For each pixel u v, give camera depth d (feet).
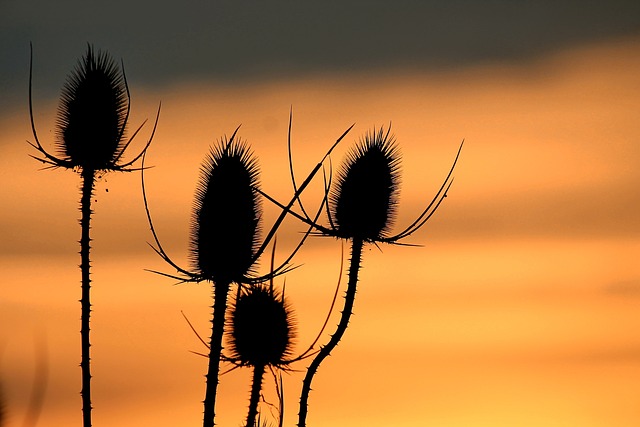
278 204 47.16
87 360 49.37
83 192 52.65
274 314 50.67
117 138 53.72
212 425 47.19
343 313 51.70
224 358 50.21
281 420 46.55
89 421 48.83
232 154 52.80
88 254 51.78
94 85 54.03
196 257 50.60
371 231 52.47
